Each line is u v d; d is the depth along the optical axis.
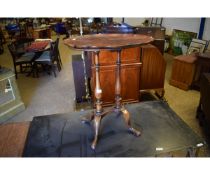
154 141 1.34
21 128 2.15
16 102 2.69
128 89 2.36
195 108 2.69
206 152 1.81
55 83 3.66
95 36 1.29
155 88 2.66
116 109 1.34
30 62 3.83
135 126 1.49
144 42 1.10
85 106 2.62
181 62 3.13
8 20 6.67
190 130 1.45
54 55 3.98
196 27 4.29
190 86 3.20
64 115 1.66
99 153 1.25
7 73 2.50
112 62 2.12
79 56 2.80
